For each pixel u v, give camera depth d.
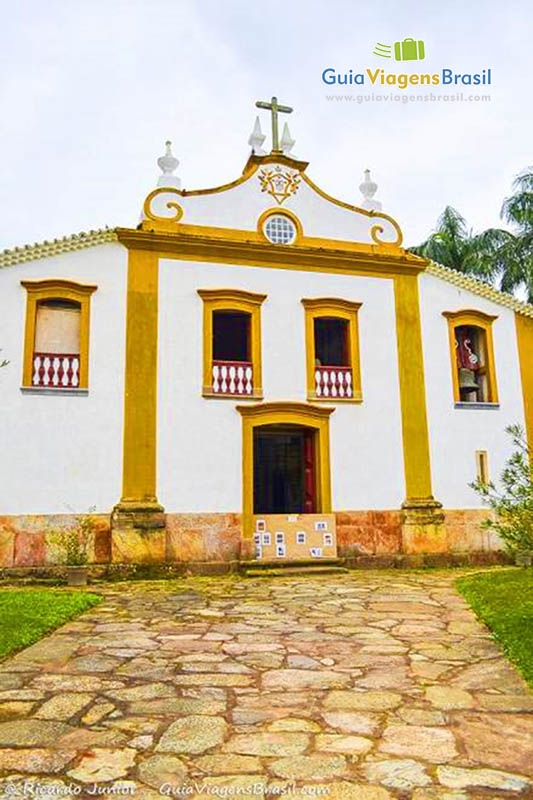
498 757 4.19
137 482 13.46
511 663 6.36
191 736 4.55
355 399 15.31
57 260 13.77
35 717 4.93
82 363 13.55
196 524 13.71
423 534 15.09
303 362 15.12
